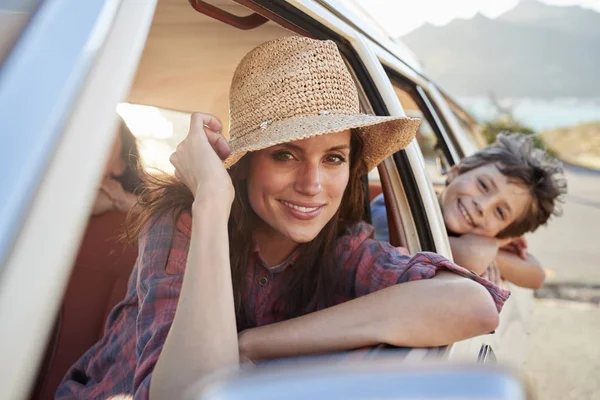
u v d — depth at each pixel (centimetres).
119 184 234
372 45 219
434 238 192
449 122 355
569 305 566
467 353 172
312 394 55
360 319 134
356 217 174
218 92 247
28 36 78
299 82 144
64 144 71
